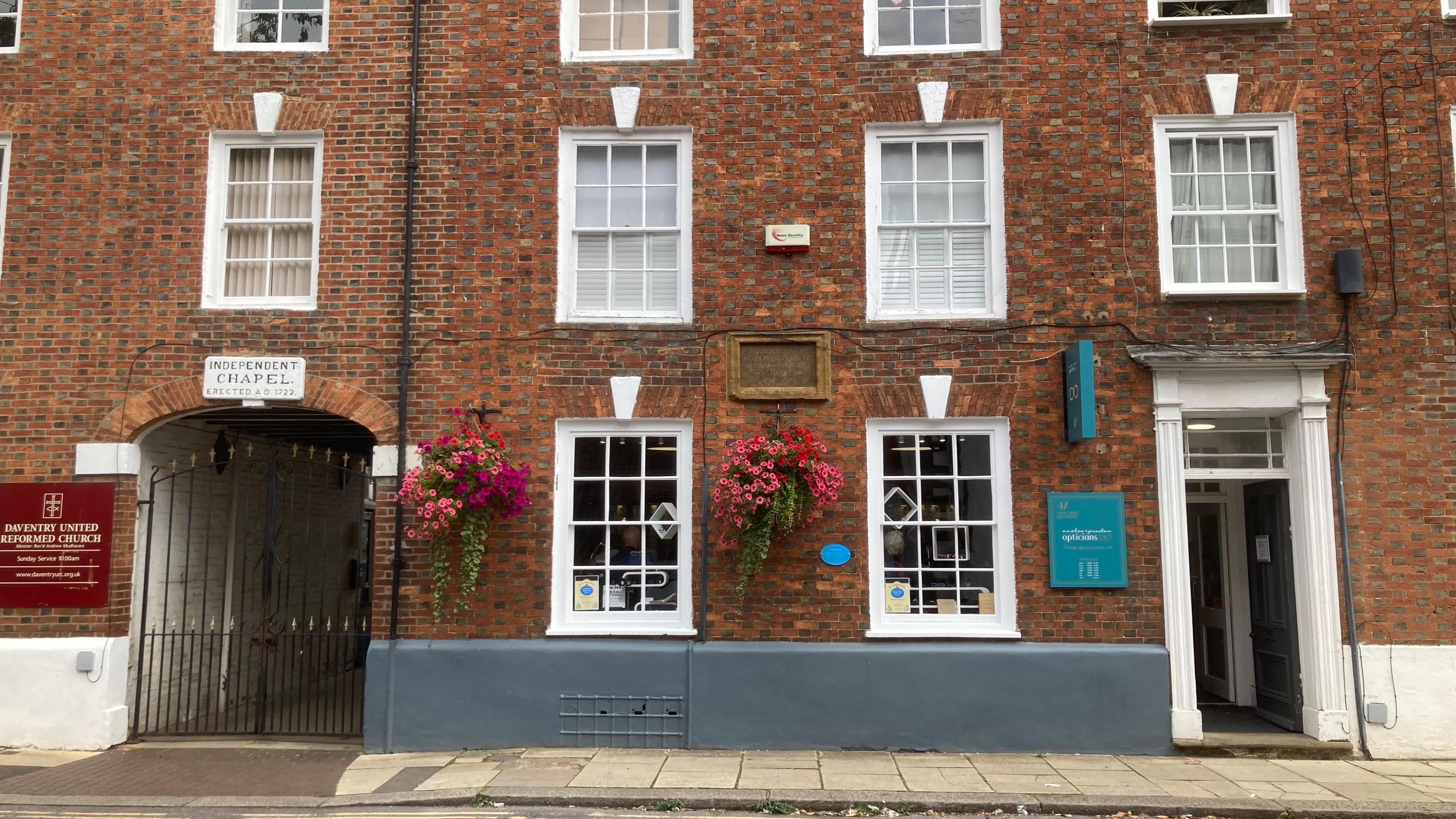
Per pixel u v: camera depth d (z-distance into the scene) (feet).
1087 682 28.94
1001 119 31.12
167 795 25.13
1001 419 30.25
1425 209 30.12
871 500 30.17
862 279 30.76
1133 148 30.78
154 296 31.32
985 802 23.88
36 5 32.45
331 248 31.45
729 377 30.48
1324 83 30.68
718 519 30.17
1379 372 29.60
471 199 31.48
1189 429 30.91
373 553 30.35
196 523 35.47
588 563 30.60
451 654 29.76
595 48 32.96
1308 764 27.63
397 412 30.73
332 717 36.19
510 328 30.94
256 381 30.83
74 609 30.25
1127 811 23.80
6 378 31.04
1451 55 30.60
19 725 29.78
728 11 31.94
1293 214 30.40
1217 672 35.01
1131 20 31.22
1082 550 29.35
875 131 31.55
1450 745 28.27
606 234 31.81
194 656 35.19
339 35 32.30
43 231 31.60
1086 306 30.30
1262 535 32.50
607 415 30.50
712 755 28.45
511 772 26.43
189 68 32.17
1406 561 28.94
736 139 31.45
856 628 29.58
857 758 28.19
